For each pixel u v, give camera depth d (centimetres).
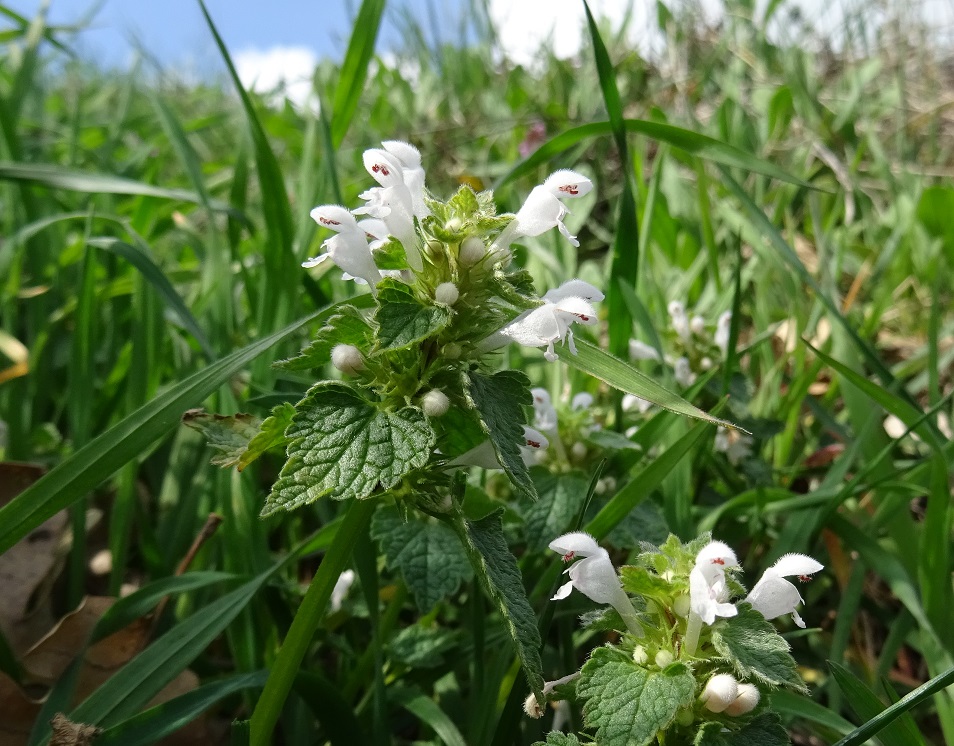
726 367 19
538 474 17
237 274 27
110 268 26
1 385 22
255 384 19
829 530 19
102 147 34
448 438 12
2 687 14
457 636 16
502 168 37
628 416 21
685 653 10
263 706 11
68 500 12
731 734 10
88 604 15
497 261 11
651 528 16
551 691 11
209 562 18
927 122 43
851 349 22
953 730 14
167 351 23
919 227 31
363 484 10
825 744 16
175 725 12
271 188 20
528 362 23
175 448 20
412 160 12
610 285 20
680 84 43
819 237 27
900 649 18
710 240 25
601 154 39
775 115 38
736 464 21
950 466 18
